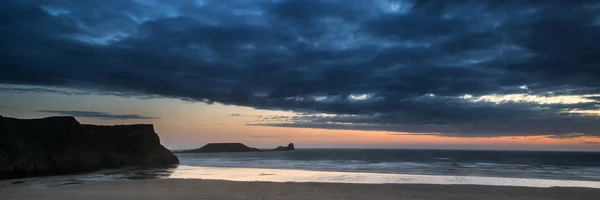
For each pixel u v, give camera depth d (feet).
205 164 158.10
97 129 143.95
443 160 220.02
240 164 158.20
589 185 71.41
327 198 48.47
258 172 102.94
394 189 57.47
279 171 107.14
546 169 130.41
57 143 118.73
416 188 58.70
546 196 51.93
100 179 79.77
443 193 53.83
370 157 279.28
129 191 53.52
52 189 56.80
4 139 101.76
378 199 48.60
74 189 56.29
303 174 95.20
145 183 63.10
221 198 47.37
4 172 93.25
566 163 193.67
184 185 60.34
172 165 148.77
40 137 114.42
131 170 114.52
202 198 47.26
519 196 51.67
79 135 129.59
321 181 75.51
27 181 74.90
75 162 118.73
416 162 186.50
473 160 225.56
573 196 51.83
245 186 59.26
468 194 53.26
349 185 61.57
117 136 149.38
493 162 195.21
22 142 106.01
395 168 125.29
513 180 81.20
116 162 137.90
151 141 161.17
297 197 48.75
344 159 232.53
